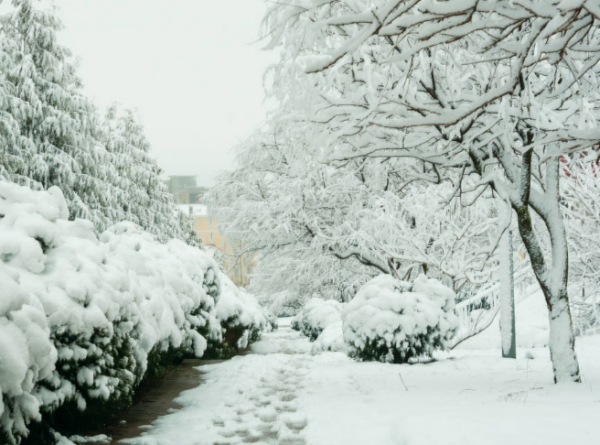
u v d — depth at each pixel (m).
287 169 22.59
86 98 25.33
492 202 14.20
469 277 13.70
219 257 34.62
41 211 5.30
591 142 5.64
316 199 21.38
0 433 3.54
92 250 5.50
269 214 22.00
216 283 12.58
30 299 4.05
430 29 4.37
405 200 15.27
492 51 6.01
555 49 4.82
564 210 13.77
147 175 36.72
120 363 5.22
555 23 3.93
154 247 9.92
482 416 4.89
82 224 6.28
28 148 21.28
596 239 13.12
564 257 6.95
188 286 9.76
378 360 10.62
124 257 7.54
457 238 14.16
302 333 23.08
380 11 4.17
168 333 7.34
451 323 10.69
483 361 9.84
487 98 5.27
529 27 5.86
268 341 19.45
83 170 25.25
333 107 6.89
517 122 6.62
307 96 6.61
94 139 27.12
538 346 12.83
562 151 5.91
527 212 6.97
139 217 35.06
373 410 5.79
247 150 17.86
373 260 19.38
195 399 6.77
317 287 25.97
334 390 7.30
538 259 7.03
